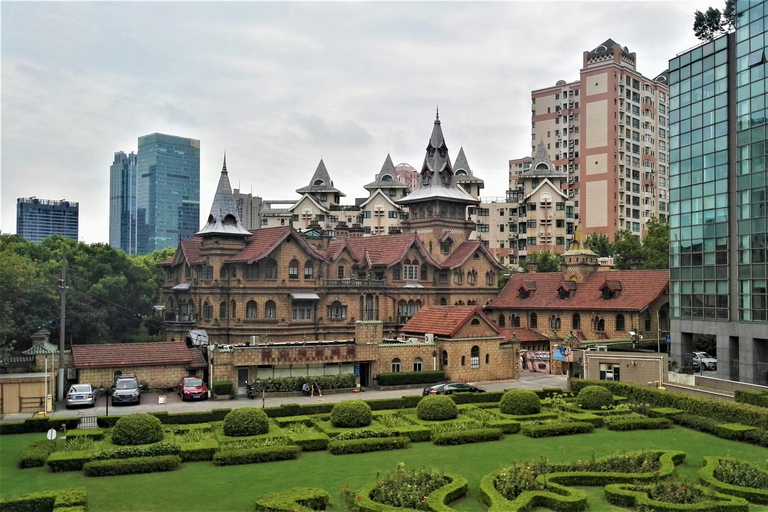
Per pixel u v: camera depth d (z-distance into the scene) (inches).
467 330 2874.0
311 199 5851.4
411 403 2201.0
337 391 2610.7
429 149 3907.5
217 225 3043.8
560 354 3048.7
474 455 1568.7
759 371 2517.2
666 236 4357.8
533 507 1205.7
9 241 3710.6
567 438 1759.4
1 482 1339.8
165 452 1496.1
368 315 3326.8
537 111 6894.7
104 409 2217.0
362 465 1472.7
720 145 2733.8
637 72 6387.8
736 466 1331.2
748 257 2578.7
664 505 1156.5
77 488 1221.1
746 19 2610.7
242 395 2517.2
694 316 2847.0
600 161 6087.6
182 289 3287.4
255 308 3009.4
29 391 2130.9
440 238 3796.8
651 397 2134.6
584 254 3521.2
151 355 2559.1
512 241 6038.4
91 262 3752.5
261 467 1459.2
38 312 3090.6
